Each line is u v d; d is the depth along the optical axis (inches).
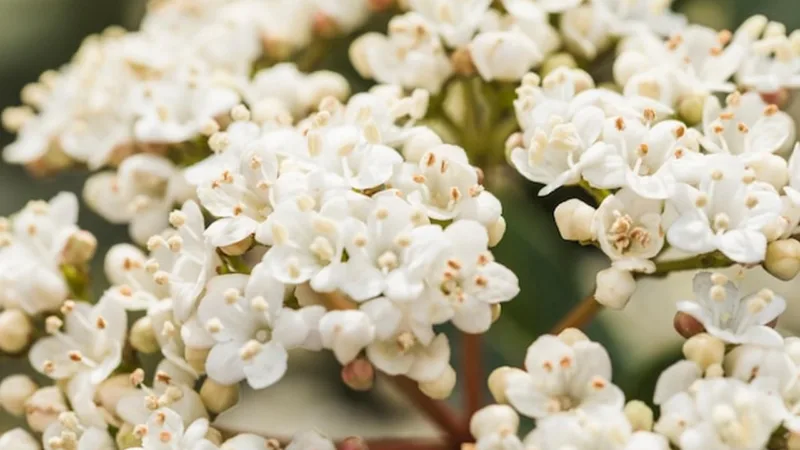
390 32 9.0
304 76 9.2
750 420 7.6
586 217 7.9
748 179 7.9
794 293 9.4
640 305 9.5
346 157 8.0
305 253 7.9
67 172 9.8
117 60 9.2
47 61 10.1
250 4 9.4
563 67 8.5
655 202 7.9
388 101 8.4
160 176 8.8
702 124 8.4
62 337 8.3
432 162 8.0
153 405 7.9
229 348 7.8
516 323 9.5
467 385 8.7
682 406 7.6
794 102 9.6
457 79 8.8
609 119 8.1
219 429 8.1
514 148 8.3
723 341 7.8
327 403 10.2
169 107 8.8
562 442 7.6
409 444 8.6
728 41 9.0
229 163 8.2
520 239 9.5
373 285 7.7
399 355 7.9
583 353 7.8
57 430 8.1
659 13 9.0
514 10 8.7
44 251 8.6
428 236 7.8
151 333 8.1
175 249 8.0
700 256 8.0
